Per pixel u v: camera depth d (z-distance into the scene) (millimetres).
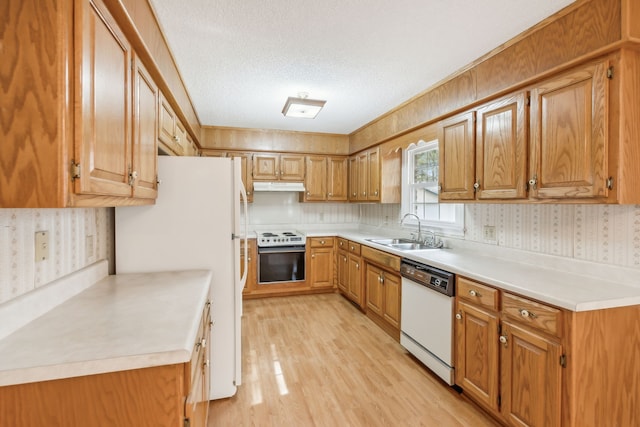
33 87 814
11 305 1079
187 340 1035
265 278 4242
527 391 1624
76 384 915
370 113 3672
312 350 2811
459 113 2463
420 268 2502
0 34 803
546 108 1734
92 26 951
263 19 1819
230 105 3363
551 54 1737
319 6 1700
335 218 5145
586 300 1429
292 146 4602
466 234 2793
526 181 1854
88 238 1696
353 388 2240
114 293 1536
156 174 1816
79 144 873
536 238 2166
